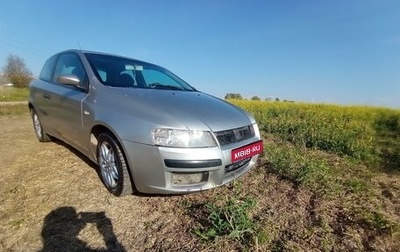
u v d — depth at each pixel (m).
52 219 2.46
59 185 3.10
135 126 2.49
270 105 16.50
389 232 2.26
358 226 2.36
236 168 2.84
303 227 2.34
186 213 2.55
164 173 2.40
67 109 3.44
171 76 4.17
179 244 2.13
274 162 3.76
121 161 2.63
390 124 10.21
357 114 13.23
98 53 3.83
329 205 2.71
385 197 2.95
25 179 3.24
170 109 2.62
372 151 4.90
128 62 3.87
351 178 3.48
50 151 4.27
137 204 2.72
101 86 3.08
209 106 2.99
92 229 2.32
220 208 2.44
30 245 2.12
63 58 4.07
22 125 7.01
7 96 21.45
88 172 3.46
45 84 4.26
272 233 2.23
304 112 12.24
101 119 2.76
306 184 3.15
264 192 3.00
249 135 2.96
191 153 2.39
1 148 4.44
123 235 2.26
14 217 2.48
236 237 2.13
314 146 5.17
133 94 2.89
